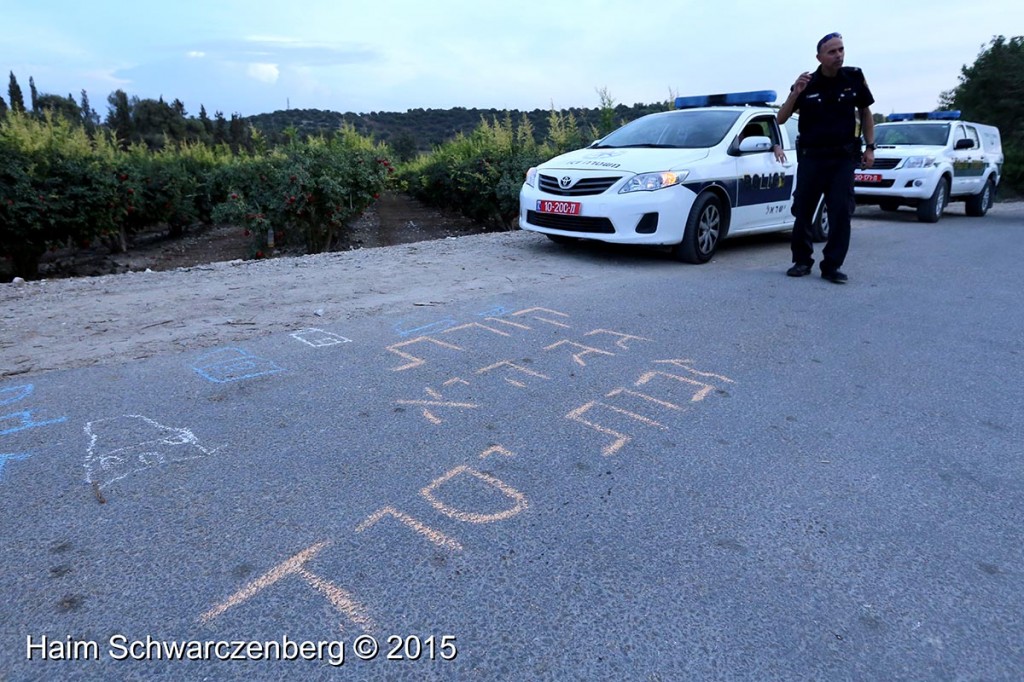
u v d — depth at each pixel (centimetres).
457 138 2100
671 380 375
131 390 339
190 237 1830
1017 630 194
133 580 202
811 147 618
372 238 1678
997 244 934
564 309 516
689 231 692
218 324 459
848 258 789
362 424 308
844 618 197
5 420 303
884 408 347
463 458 280
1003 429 326
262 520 233
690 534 233
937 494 266
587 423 317
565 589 204
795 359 418
